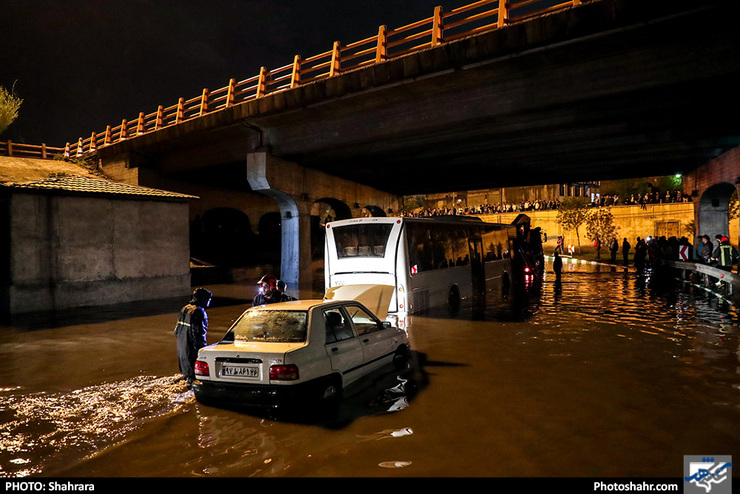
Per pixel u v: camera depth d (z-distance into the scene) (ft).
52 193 54.24
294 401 18.31
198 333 23.65
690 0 41.55
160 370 27.02
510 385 23.02
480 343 32.71
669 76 47.85
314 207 208.44
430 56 57.62
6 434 17.71
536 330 37.19
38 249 53.01
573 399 20.83
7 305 50.44
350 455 15.49
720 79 46.14
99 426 18.40
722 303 49.96
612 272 92.84
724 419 18.20
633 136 68.49
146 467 14.92
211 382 19.58
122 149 105.70
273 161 84.23
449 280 53.01
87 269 56.95
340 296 45.29
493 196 233.96
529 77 56.18
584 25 46.83
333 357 20.63
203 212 115.96
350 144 75.25
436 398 21.13
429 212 234.38
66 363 28.78
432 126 65.16
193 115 92.17
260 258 116.47
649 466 14.47
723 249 61.77
